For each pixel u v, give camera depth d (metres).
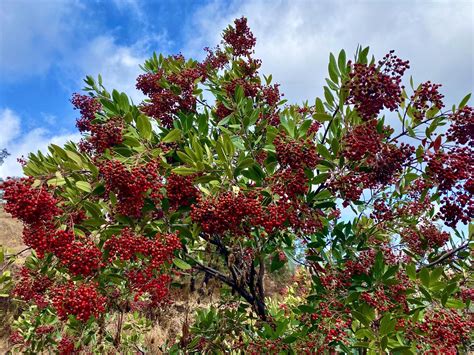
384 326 3.23
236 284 5.78
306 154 3.76
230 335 6.00
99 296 3.47
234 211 3.51
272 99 6.49
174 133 4.26
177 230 4.09
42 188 3.35
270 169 4.30
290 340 4.33
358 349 4.60
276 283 11.37
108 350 7.67
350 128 4.30
